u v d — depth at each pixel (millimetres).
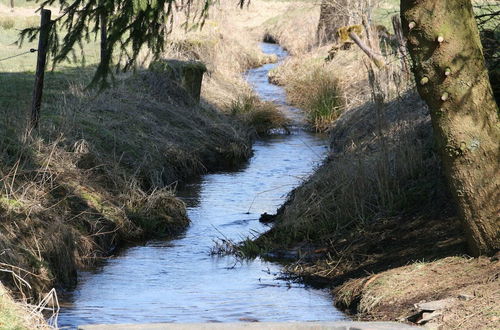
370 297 9578
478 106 9000
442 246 10641
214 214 16000
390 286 9664
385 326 7734
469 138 9039
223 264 12812
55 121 17031
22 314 8789
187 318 9836
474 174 9164
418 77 9062
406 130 14555
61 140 15305
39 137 14992
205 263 12859
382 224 12680
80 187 14516
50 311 10180
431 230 11578
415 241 11469
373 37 26734
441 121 9109
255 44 42281
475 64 8945
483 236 9375
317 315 9906
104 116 18984
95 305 10531
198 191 17969
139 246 13977
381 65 22625
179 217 15242
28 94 19750
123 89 21359
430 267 9805
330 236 13273
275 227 14195
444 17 8797
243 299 10758
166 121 20844
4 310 8625
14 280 10164
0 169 12859
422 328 7816
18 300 9953
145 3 10648
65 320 9766
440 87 8953
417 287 9367
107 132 17812
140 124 19516
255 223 15297
